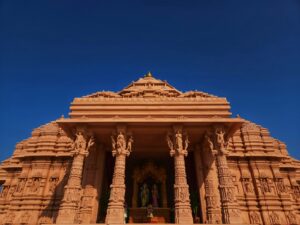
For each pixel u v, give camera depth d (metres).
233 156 28.22
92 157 21.97
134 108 20.77
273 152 28.91
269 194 26.14
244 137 29.91
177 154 18.58
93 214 19.56
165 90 27.94
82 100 21.75
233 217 15.99
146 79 32.62
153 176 25.48
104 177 23.27
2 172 31.83
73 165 18.23
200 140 22.72
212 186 20.80
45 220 24.78
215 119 19.14
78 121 19.05
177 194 16.91
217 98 21.83
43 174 27.38
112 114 20.14
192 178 23.47
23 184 27.08
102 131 20.42
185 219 15.75
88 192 20.38
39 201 25.81
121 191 17.05
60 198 25.98
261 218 25.16
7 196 28.47
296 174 30.80
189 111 20.75
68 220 16.06
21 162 29.81
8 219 24.84
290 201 25.78
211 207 19.77
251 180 27.41
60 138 30.08
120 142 18.86
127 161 27.02
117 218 15.84
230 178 17.62
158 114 20.05
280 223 24.58
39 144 29.44
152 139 22.28
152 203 23.59
